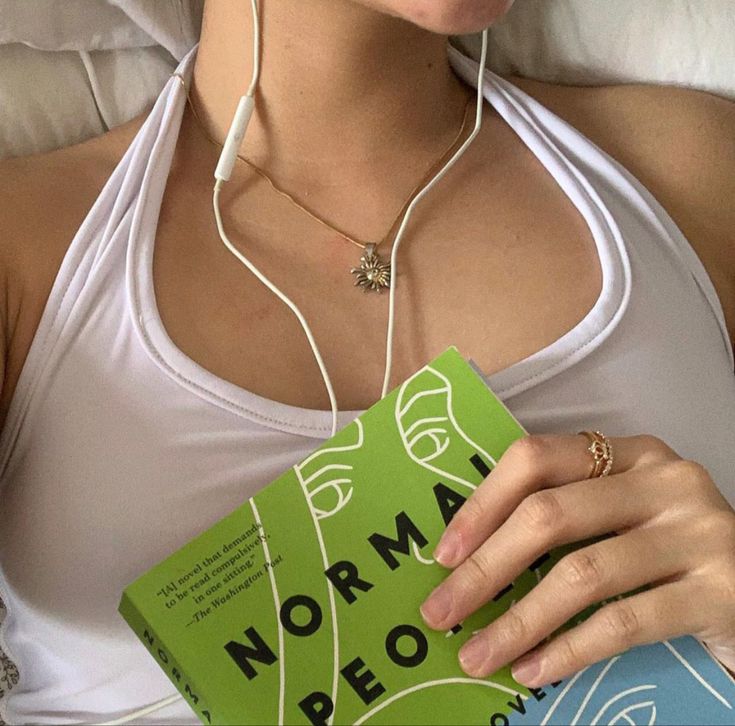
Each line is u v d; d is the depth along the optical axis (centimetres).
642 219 77
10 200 69
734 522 56
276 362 66
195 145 76
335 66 70
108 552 62
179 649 49
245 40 71
